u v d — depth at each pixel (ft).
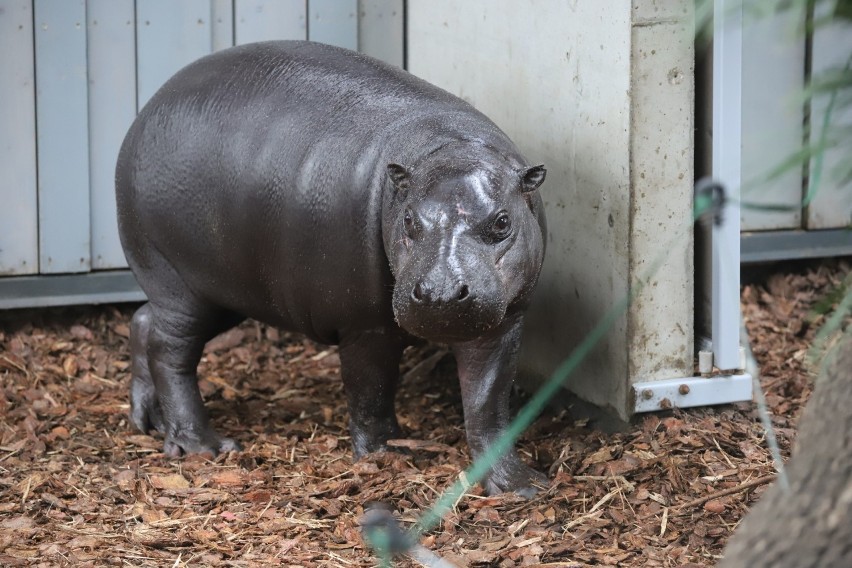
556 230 27.73
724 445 24.81
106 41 33.14
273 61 25.77
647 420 25.73
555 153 27.48
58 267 33.55
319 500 23.66
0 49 32.24
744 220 34.04
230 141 24.97
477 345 23.86
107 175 33.78
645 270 25.12
